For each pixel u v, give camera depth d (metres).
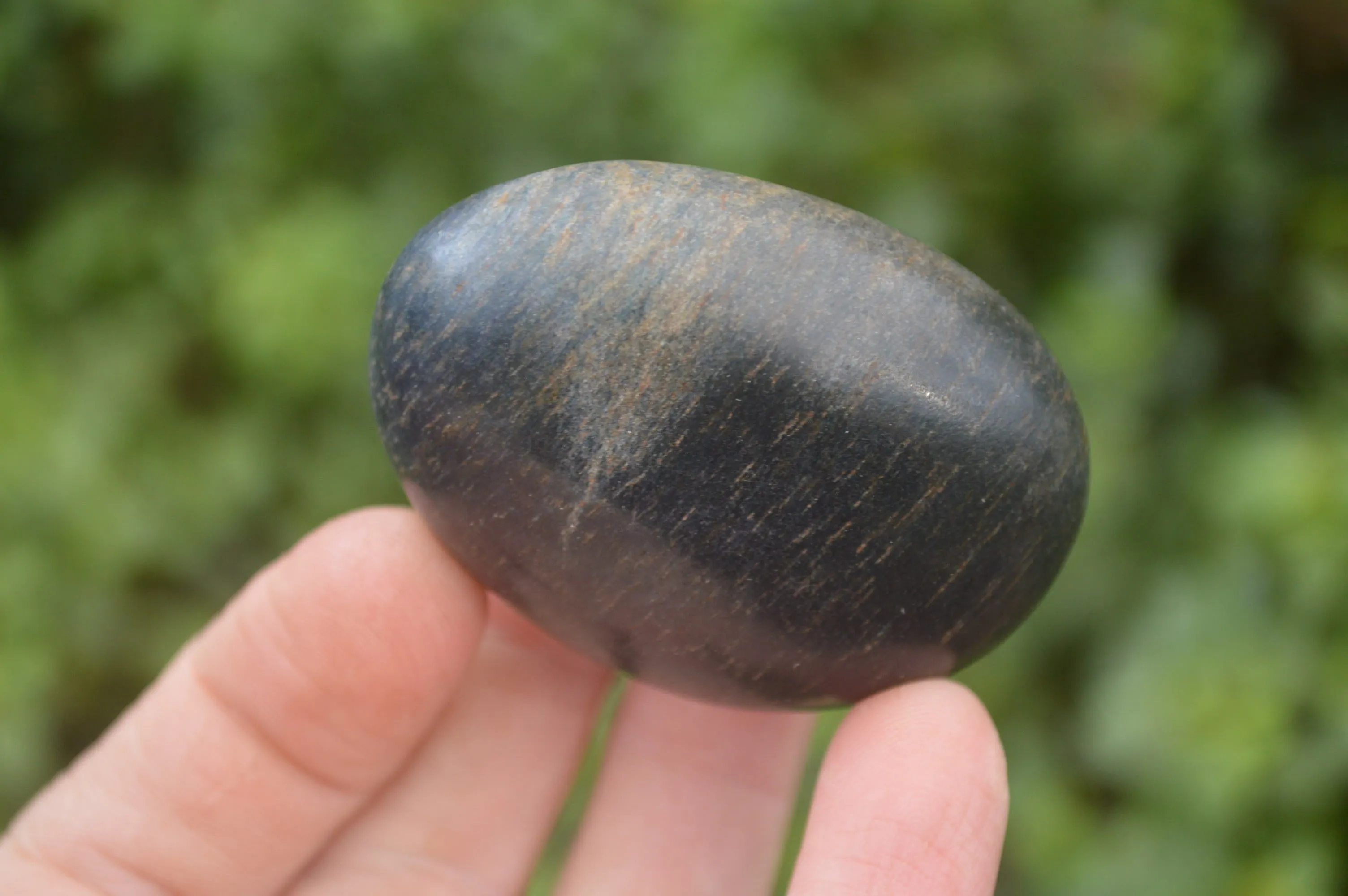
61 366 0.31
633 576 0.18
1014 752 0.28
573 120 0.30
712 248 0.18
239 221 0.31
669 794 0.22
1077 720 0.28
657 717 0.23
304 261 0.29
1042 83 0.29
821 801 0.19
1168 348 0.30
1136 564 0.28
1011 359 0.18
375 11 0.29
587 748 0.23
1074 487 0.19
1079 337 0.28
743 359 0.18
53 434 0.30
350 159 0.31
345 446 0.30
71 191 0.33
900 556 0.18
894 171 0.28
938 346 0.18
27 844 0.21
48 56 0.32
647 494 0.18
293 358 0.29
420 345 0.19
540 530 0.18
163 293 0.31
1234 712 0.26
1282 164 0.30
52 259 0.32
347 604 0.20
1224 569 0.27
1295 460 0.27
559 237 0.18
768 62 0.28
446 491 0.19
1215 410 0.29
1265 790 0.26
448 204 0.30
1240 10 0.29
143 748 0.21
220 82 0.31
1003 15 0.28
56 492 0.29
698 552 0.18
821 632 0.18
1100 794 0.27
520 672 0.22
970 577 0.18
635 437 0.18
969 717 0.19
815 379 0.18
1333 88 0.30
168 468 0.30
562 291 0.18
